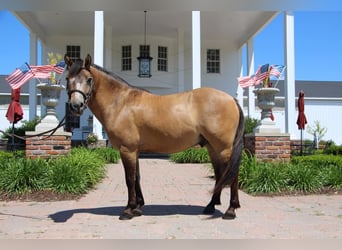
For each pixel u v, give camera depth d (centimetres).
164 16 1869
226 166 504
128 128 507
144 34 2172
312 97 2825
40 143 925
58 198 695
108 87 518
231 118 502
